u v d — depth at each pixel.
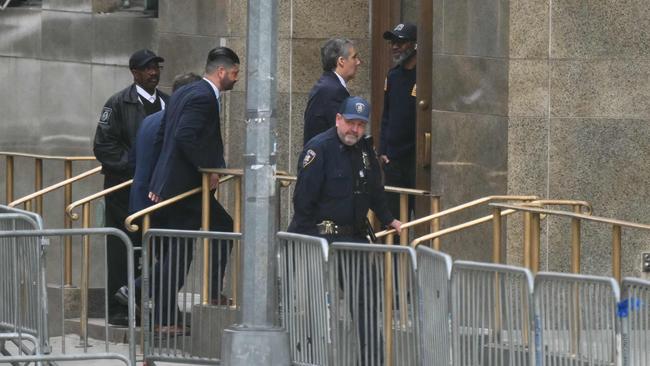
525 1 44.53
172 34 56.47
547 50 44.44
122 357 39.50
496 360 32.09
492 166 45.16
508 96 44.75
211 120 43.62
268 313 37.62
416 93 49.22
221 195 53.53
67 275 50.16
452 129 46.56
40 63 64.88
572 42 44.41
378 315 35.78
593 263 44.41
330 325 36.66
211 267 40.56
